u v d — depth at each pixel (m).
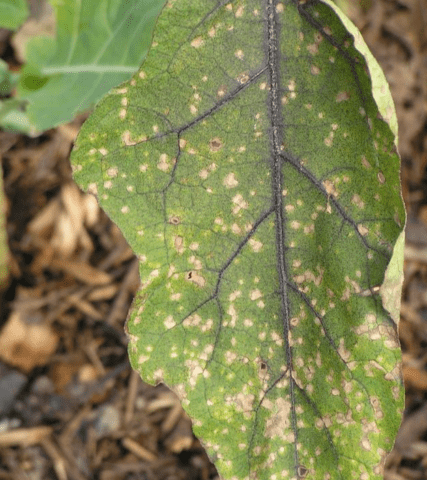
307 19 0.33
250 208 0.35
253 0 0.34
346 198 0.34
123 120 0.34
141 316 0.35
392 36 0.69
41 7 0.47
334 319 0.35
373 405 0.35
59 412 0.54
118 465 0.54
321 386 0.35
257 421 0.36
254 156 0.35
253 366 0.36
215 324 0.35
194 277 0.35
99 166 0.34
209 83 0.34
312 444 0.36
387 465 0.55
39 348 0.55
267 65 0.34
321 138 0.34
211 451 0.36
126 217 0.35
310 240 0.35
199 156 0.35
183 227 0.35
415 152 0.67
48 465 0.53
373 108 0.33
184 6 0.33
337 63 0.33
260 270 0.35
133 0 0.39
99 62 0.41
